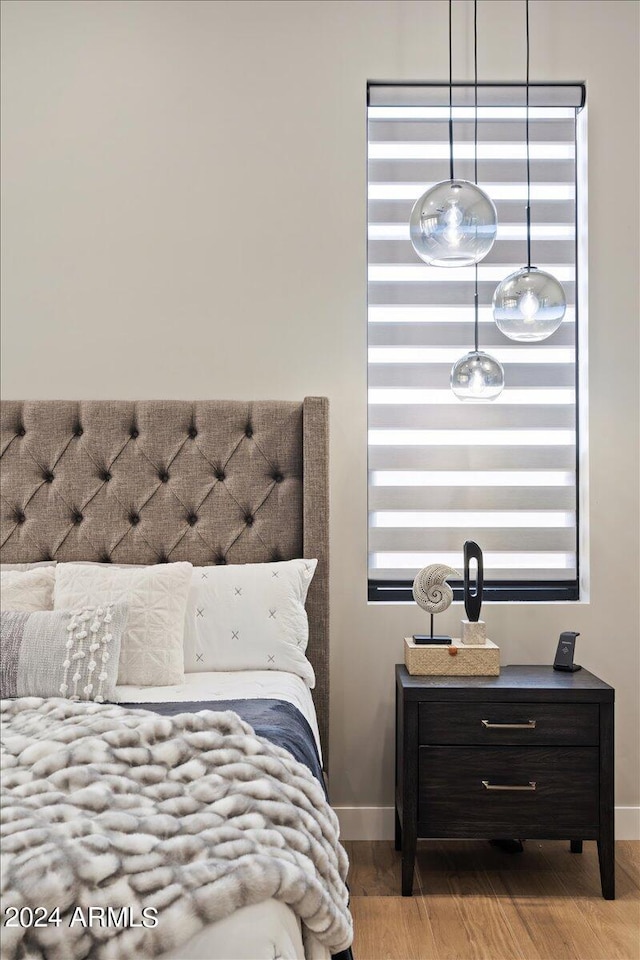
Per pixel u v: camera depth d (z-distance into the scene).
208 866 1.21
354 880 2.51
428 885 2.46
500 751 2.42
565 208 3.03
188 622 2.46
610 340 2.93
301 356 2.91
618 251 2.93
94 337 2.92
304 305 2.92
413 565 2.99
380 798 2.87
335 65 2.93
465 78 2.93
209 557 2.76
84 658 2.14
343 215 2.92
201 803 1.35
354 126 2.92
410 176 3.01
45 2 2.93
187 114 2.93
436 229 2.12
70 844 1.18
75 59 2.93
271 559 2.76
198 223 2.92
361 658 2.89
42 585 2.54
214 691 2.18
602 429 2.93
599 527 2.92
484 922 2.23
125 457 2.80
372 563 2.99
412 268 3.02
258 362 2.92
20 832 1.19
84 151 2.92
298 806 1.43
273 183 2.92
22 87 2.93
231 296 2.92
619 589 2.92
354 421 2.91
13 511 2.81
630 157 2.93
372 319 3.01
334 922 1.33
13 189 2.92
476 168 3.02
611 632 2.91
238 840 1.27
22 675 2.13
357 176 2.92
